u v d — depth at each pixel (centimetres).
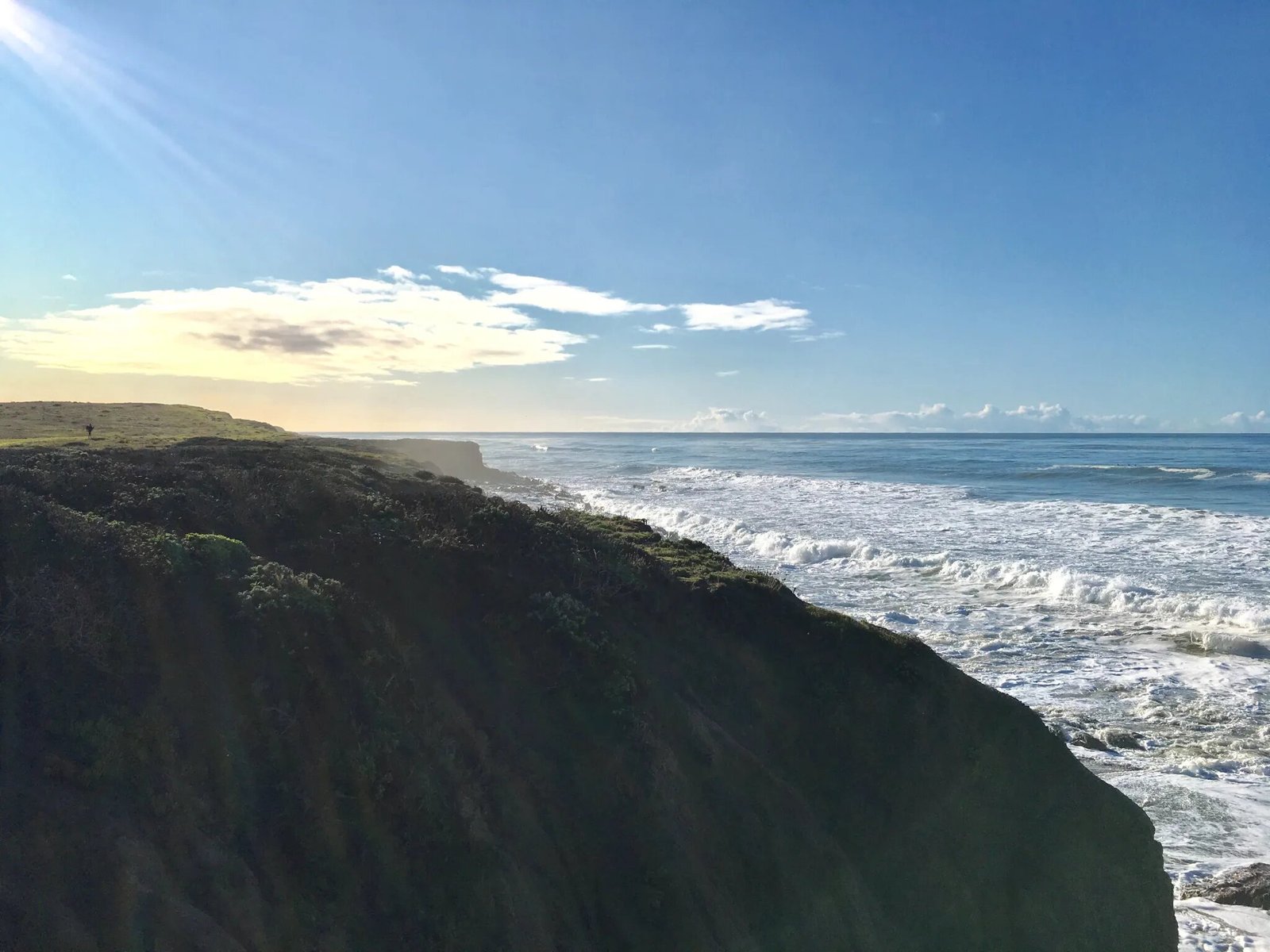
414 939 795
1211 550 3706
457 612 1190
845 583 3306
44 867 646
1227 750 1825
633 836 998
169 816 745
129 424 4841
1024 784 1290
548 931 880
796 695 1314
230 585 976
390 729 910
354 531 1277
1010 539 4075
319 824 813
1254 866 1397
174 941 646
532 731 1063
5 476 1281
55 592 886
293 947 730
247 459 1759
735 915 1003
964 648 2486
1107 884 1224
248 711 864
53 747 741
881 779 1241
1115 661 2367
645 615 1335
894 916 1137
